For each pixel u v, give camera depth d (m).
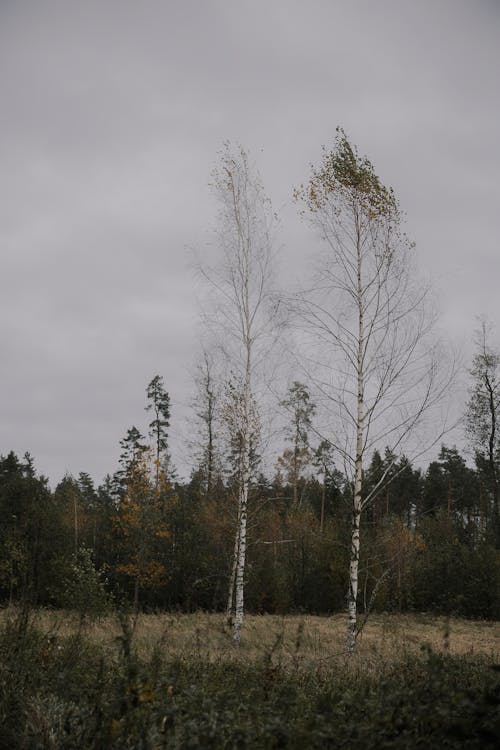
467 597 28.28
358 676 6.82
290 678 6.27
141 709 3.97
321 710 4.51
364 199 15.57
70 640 7.02
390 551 25.88
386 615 26.89
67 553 25.70
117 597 27.98
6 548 24.11
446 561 30.00
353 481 14.92
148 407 39.81
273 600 28.16
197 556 27.86
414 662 7.03
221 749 3.73
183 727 3.90
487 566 29.02
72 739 4.40
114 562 29.45
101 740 3.99
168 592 27.77
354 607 13.86
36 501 27.19
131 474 26.83
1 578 23.20
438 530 35.66
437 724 3.84
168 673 5.57
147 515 26.19
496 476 35.47
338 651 13.17
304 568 29.47
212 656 8.93
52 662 6.24
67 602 20.53
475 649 15.34
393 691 4.76
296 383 16.41
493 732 3.50
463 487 47.19
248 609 28.34
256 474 19.94
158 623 18.00
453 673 5.85
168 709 4.13
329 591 28.75
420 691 4.41
